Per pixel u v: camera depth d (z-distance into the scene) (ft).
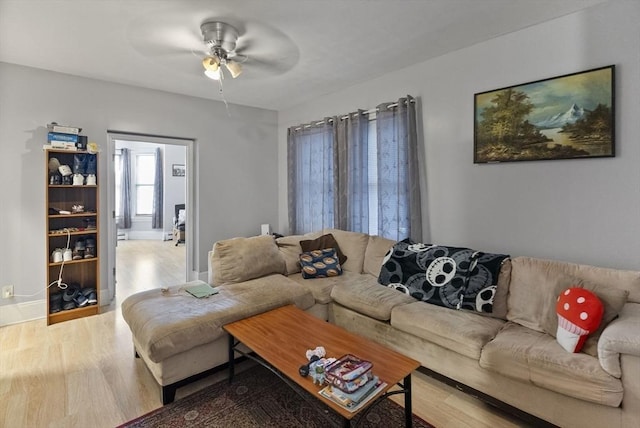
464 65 9.84
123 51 9.71
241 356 7.89
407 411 5.72
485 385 6.46
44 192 11.18
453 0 7.34
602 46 7.51
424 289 8.81
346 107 13.48
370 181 12.76
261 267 10.37
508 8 7.67
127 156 27.55
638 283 6.44
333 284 10.19
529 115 8.61
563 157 8.10
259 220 16.85
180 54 9.93
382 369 5.60
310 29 8.56
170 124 13.91
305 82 12.68
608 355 5.12
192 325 6.97
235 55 10.09
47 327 10.39
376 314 8.45
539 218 8.62
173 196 27.94
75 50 9.63
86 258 11.42
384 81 11.99
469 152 9.88
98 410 6.49
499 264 8.08
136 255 21.76
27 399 6.81
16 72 10.66
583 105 7.78
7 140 10.56
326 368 5.25
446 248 9.26
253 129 16.44
